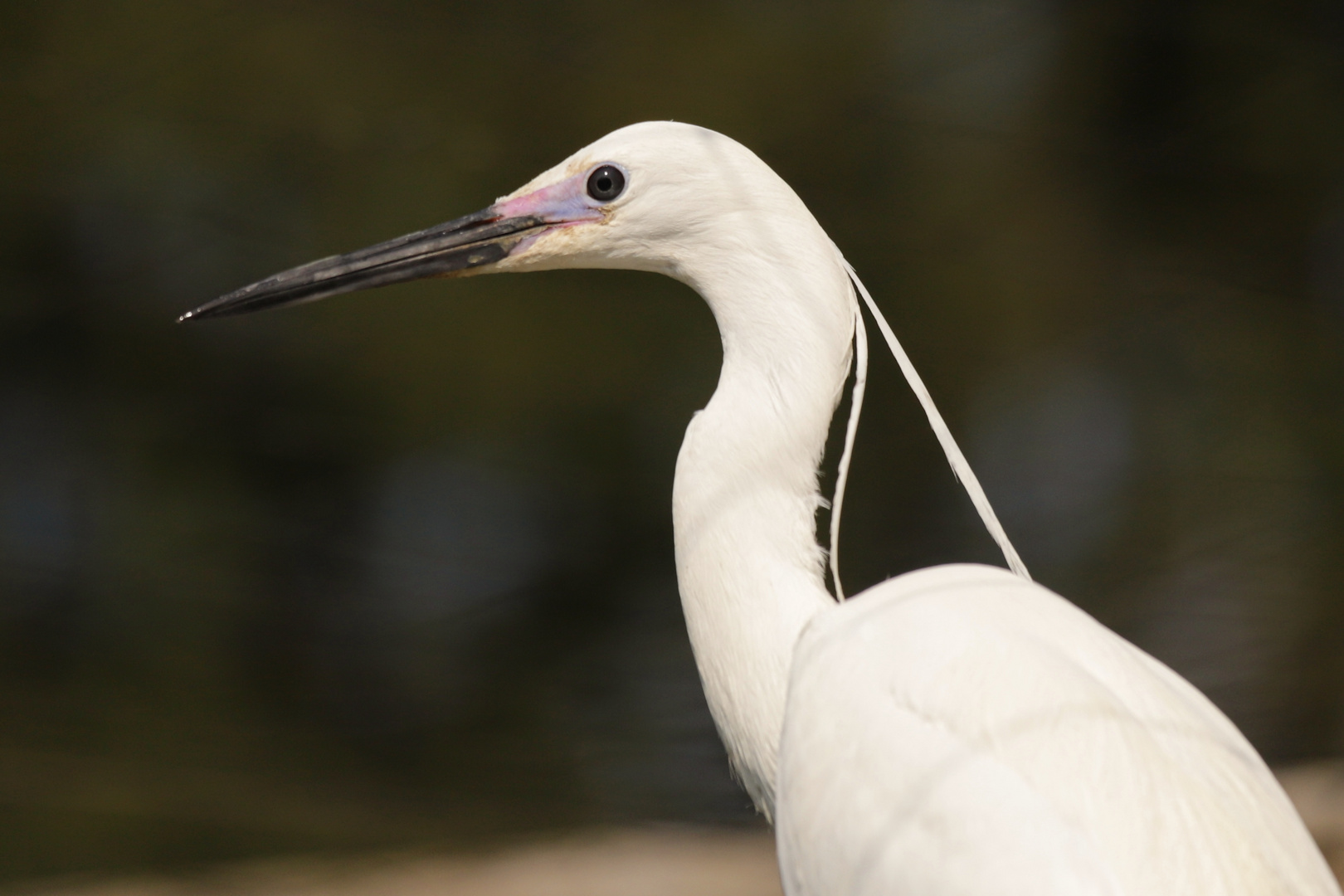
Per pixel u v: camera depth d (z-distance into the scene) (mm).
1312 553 12078
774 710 3604
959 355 12664
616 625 12414
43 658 11898
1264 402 12781
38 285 11930
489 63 12484
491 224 4270
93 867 10008
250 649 12227
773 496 3746
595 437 12297
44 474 12188
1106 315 12945
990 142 12961
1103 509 12461
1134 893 2594
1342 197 13000
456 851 9555
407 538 12453
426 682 12195
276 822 10219
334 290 4426
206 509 12250
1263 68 12914
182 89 12109
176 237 12141
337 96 12203
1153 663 3453
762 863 8703
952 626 3125
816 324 3775
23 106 11898
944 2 12859
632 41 12688
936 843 2762
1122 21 12844
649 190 3980
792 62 12711
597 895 8367
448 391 12148
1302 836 2975
